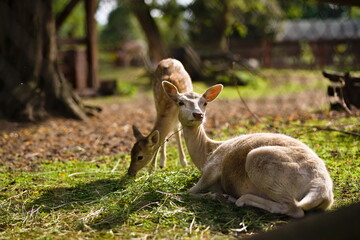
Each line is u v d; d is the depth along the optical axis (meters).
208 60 16.64
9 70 8.35
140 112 10.11
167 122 5.22
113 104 11.72
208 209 3.78
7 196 4.35
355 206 1.95
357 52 19.02
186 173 4.85
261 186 3.62
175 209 3.79
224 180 4.01
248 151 3.83
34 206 4.05
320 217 1.96
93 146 6.65
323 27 23.08
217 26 19.34
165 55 14.76
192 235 3.27
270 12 20.16
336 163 5.00
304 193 3.43
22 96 8.35
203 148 4.42
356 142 5.92
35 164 5.63
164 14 18.56
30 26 8.38
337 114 7.98
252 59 20.67
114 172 5.13
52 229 3.48
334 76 8.17
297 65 19.94
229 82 15.02
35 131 7.63
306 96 11.89
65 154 6.17
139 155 4.87
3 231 3.50
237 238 3.20
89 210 3.89
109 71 23.02
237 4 19.05
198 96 4.34
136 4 15.48
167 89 4.48
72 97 9.18
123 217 3.67
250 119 8.38
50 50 8.76
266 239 2.03
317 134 6.48
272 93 13.00
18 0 8.25
